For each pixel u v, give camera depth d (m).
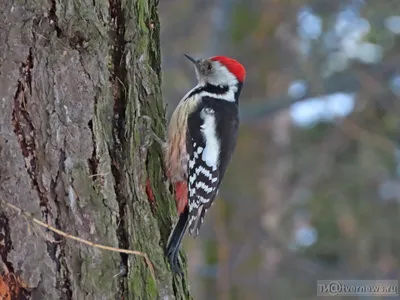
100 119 7.66
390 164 22.80
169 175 9.44
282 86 23.34
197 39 23.44
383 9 20.56
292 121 23.55
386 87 22.08
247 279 21.83
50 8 7.36
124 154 7.97
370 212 22.48
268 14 22.83
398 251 22.61
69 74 7.41
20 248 7.06
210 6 23.50
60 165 7.31
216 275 20.81
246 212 22.70
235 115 11.19
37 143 7.23
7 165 7.09
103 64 7.72
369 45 21.98
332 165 22.89
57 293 7.17
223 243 21.00
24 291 7.08
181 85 22.16
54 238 7.20
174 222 8.96
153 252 8.10
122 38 8.24
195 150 10.38
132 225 7.82
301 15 22.03
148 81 8.73
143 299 7.82
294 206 22.72
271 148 23.55
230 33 23.31
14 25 7.21
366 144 21.88
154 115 8.88
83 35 7.49
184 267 8.88
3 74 7.15
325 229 22.62
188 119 10.62
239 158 23.36
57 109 7.34
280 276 22.12
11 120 7.14
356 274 21.72
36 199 7.17
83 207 7.38
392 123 22.14
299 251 22.66
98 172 7.55
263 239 22.41
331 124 22.80
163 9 23.53
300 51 21.62
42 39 7.30
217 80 11.36
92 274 7.34
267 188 23.02
